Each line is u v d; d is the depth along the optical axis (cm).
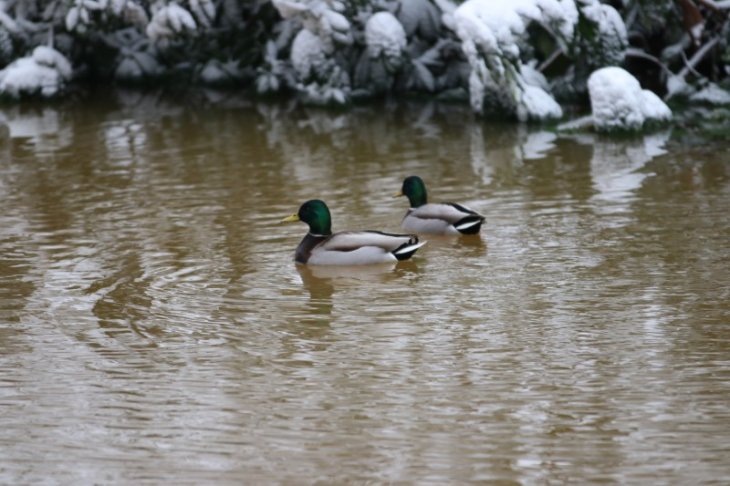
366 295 1289
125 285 1331
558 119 2298
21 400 1017
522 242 1469
